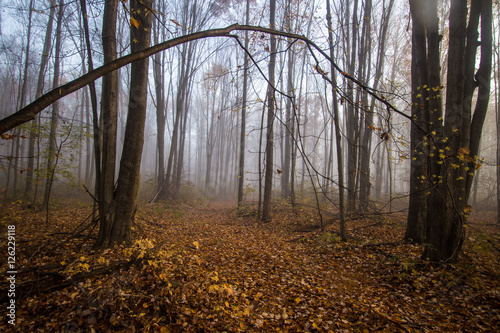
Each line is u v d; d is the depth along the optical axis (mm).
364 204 11539
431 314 4023
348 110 12750
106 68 1968
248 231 10273
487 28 5531
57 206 11789
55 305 3666
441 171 5551
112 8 6258
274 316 3957
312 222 11047
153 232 8383
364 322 3803
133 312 3479
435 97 6121
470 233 8742
